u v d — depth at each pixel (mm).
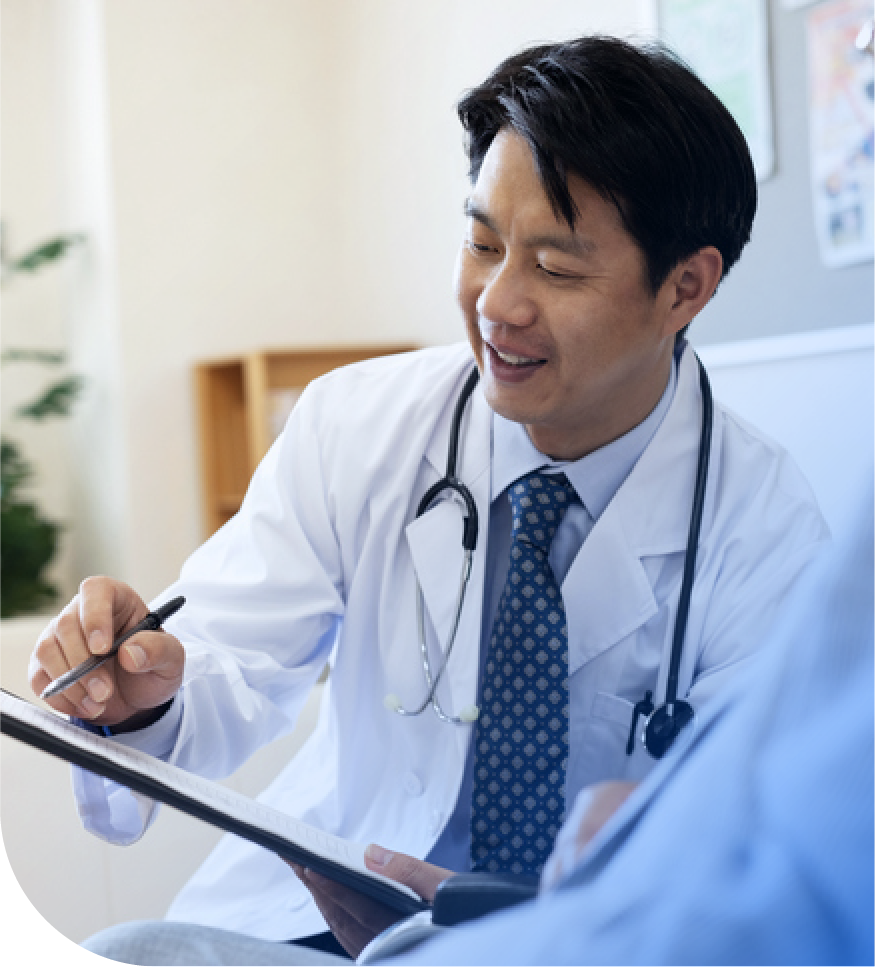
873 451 274
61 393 3416
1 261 3625
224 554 1074
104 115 3238
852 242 1571
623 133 793
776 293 1709
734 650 955
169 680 796
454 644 983
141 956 444
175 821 1074
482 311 840
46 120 3881
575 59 812
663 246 842
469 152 892
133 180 3271
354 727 1045
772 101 1697
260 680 994
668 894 218
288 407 3047
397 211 3105
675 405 1020
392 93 3078
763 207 1725
